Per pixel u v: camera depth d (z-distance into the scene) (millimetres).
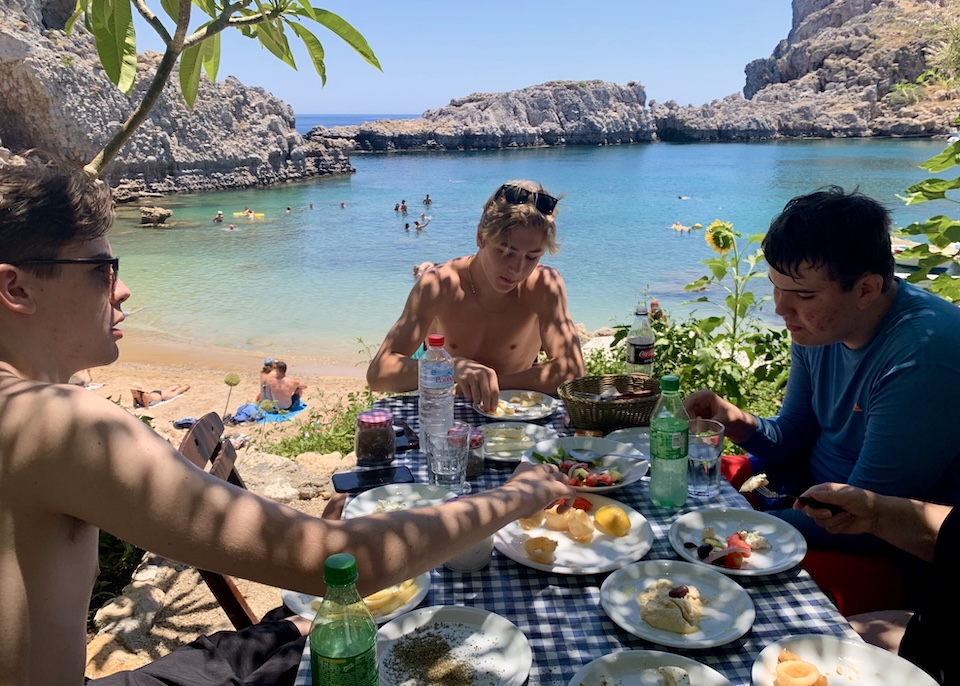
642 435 2646
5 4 31234
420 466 2451
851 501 1894
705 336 4918
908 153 68250
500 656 1491
